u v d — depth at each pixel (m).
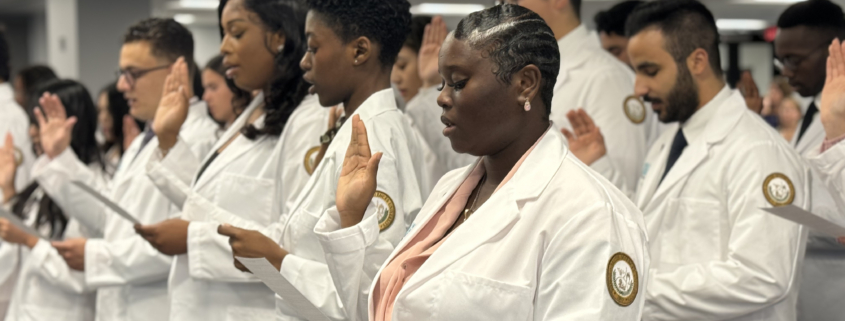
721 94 2.05
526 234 1.23
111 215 2.74
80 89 3.49
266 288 2.15
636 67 2.09
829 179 1.89
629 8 3.30
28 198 3.44
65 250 2.57
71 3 8.98
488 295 1.21
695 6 2.04
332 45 1.76
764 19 10.61
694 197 1.97
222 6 2.21
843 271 2.31
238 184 2.19
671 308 1.90
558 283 1.18
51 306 3.02
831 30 2.42
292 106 2.19
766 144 1.91
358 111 1.77
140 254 2.48
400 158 1.75
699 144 2.00
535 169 1.25
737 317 1.87
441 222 1.36
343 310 1.68
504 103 1.24
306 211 1.74
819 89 2.49
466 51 1.23
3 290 3.34
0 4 11.77
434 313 1.22
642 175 2.25
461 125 1.26
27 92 4.57
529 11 1.26
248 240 1.74
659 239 2.02
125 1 9.16
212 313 2.18
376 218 1.42
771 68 11.47
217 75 2.92
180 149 2.38
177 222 2.15
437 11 10.02
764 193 1.85
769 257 1.81
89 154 3.50
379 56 1.80
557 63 1.27
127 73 2.86
